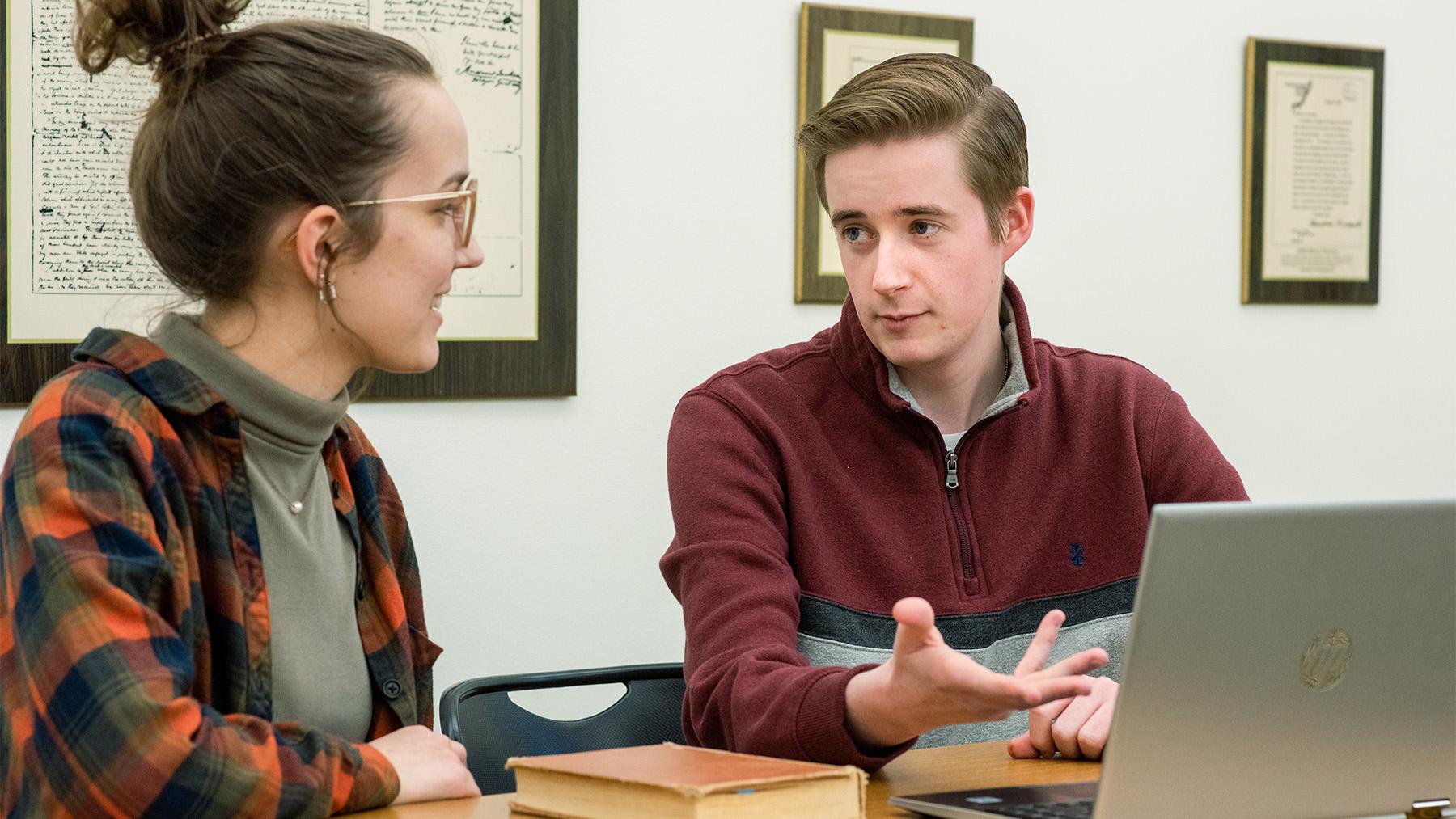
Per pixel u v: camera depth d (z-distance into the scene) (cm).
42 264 216
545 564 248
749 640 132
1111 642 160
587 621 252
